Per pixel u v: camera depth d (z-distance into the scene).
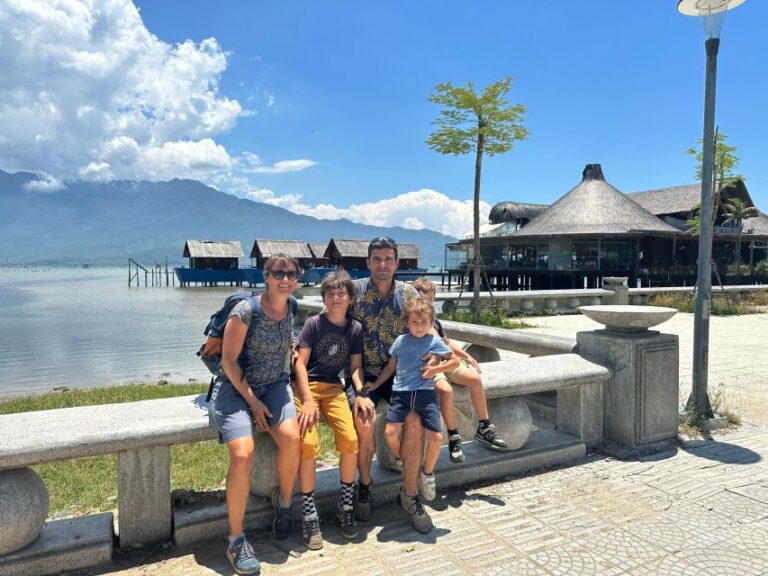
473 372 4.06
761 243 45.28
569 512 3.63
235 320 3.13
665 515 3.57
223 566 2.99
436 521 3.53
